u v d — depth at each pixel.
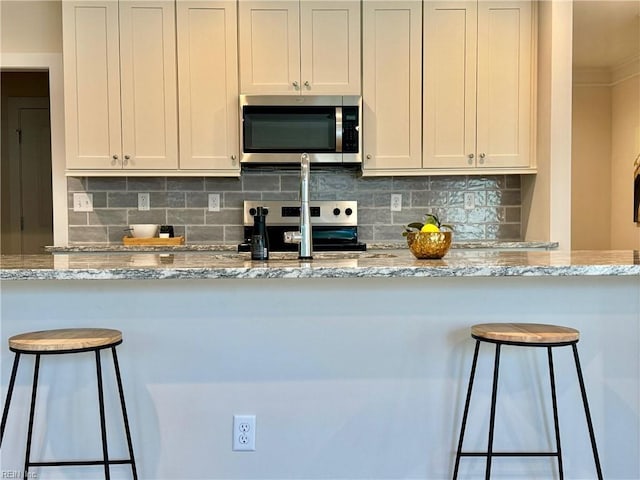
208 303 1.95
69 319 1.93
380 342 1.98
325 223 3.60
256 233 2.03
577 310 2.01
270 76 3.31
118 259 2.14
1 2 3.46
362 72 3.34
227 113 3.30
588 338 2.01
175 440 1.96
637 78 5.08
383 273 1.65
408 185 3.69
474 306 1.99
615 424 2.02
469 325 1.99
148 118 3.29
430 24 3.34
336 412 1.98
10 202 4.81
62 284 1.93
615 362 2.01
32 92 4.81
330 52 3.32
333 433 1.98
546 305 2.01
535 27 3.35
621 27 4.18
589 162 5.60
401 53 3.34
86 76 3.26
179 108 3.29
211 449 1.97
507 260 1.94
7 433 1.92
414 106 3.35
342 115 3.28
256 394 1.97
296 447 1.98
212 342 1.96
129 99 3.28
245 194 3.63
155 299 1.95
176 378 1.96
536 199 3.41
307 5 3.30
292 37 3.31
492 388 1.93
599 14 3.89
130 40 3.26
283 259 2.09
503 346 2.00
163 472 1.96
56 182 3.54
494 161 3.38
